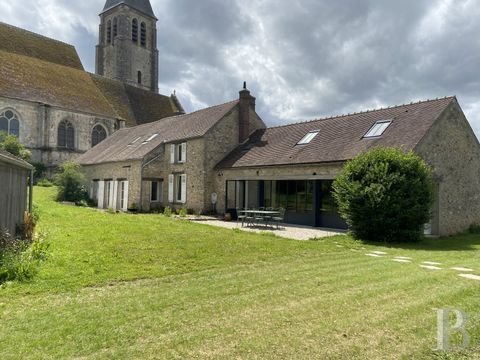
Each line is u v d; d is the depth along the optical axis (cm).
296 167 1569
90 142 3841
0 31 4028
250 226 1555
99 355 354
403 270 724
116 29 5416
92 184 2691
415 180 1130
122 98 4625
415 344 391
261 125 2286
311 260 819
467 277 670
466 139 1504
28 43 4228
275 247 966
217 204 1977
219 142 2047
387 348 381
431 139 1338
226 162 1980
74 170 2550
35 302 497
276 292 563
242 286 594
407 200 1122
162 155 2238
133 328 417
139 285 593
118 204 2350
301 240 1127
